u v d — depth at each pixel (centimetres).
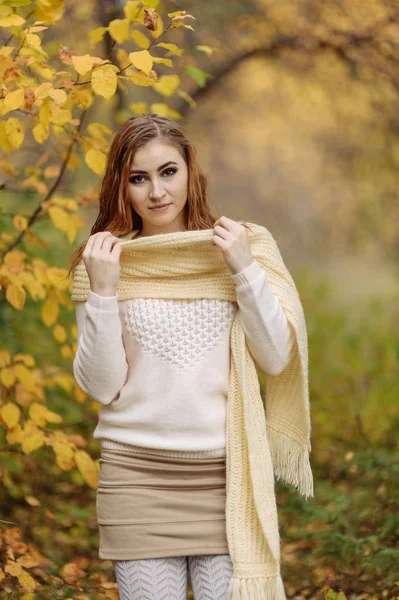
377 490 589
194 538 346
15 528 483
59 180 539
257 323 342
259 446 348
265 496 346
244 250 342
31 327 691
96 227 380
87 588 489
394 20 829
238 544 342
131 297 356
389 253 1536
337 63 918
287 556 566
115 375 348
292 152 1423
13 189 561
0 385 526
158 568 346
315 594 510
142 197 359
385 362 943
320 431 790
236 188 1847
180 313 352
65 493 657
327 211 1500
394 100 883
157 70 878
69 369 712
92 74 418
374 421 786
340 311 1230
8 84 452
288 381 375
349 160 1025
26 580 442
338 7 848
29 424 487
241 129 1283
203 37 926
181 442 347
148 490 348
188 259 356
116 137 363
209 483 350
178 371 349
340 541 525
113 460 354
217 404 352
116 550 348
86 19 789
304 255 1942
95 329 342
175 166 358
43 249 658
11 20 426
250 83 1056
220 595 347
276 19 895
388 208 1088
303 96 1064
